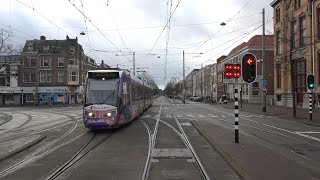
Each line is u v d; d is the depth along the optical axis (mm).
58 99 75000
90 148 13680
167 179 8680
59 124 25109
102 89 19969
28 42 76000
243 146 13438
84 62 81750
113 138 16766
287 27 45438
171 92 154000
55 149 13492
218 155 12008
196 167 10086
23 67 74188
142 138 16641
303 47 41438
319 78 38281
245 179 8297
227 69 14977
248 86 67562
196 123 23688
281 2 47250
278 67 50625
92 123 19359
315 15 38406
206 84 114125
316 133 18922
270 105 53594
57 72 75125
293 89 29609
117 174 9242
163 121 26750
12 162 10977
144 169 9805
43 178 8859
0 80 74062
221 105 61062
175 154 12211
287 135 17984
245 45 70062
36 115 36719
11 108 57156
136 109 27297
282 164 10180
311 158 11508
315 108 39031
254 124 24281
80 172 9500
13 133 19688
